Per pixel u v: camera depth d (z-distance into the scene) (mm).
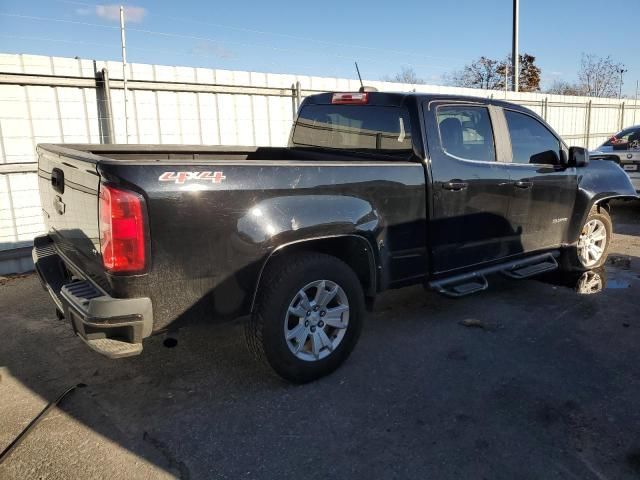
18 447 2818
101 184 2674
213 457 2748
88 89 6922
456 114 4246
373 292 3779
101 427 3016
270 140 8867
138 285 2723
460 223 4238
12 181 6426
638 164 10234
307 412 3160
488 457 2732
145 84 7344
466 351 3996
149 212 2701
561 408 3191
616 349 4027
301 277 3305
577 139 16984
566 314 4777
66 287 3055
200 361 3844
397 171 3758
